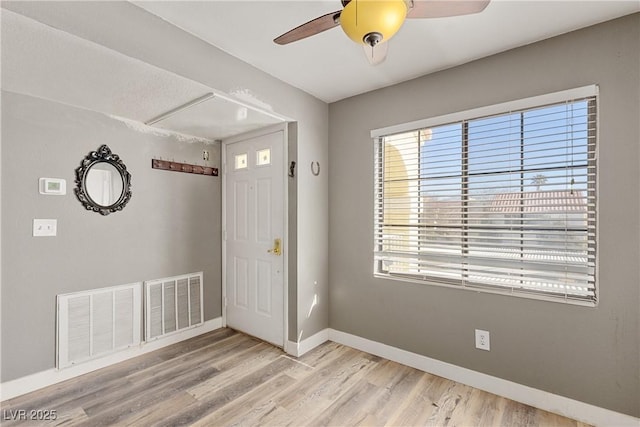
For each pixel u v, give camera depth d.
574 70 1.83
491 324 2.12
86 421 1.80
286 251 2.75
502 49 2.04
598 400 1.77
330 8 1.65
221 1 1.59
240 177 3.16
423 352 2.42
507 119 2.07
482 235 2.17
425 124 2.38
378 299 2.66
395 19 1.06
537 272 1.96
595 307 1.78
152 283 2.75
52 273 2.20
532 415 1.88
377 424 1.80
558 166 1.89
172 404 1.96
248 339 2.99
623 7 1.62
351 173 2.83
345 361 2.56
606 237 1.75
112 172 2.51
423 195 2.43
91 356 2.36
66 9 1.40
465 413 1.90
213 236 3.27
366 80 2.50
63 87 1.99
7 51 1.56
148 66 1.72
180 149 2.99
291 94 2.58
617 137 1.72
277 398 2.04
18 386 2.04
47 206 2.17
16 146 2.04
